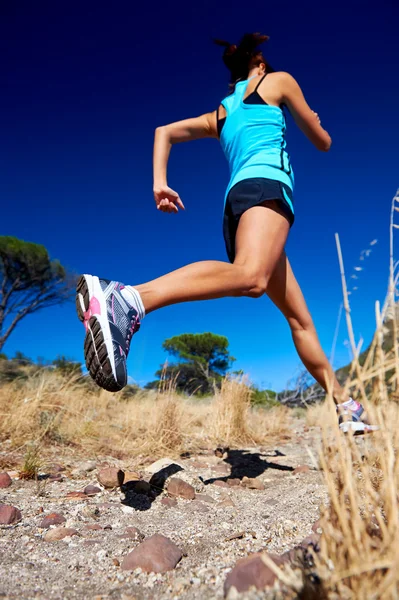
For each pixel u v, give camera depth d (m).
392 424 0.93
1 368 6.57
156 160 2.29
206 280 1.75
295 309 2.31
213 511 1.82
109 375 1.56
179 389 5.57
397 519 0.76
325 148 2.46
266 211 1.98
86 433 3.28
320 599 0.76
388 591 0.69
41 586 1.06
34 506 1.79
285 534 1.46
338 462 0.97
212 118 2.43
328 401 0.96
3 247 21.80
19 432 2.98
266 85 2.26
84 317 1.64
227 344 20.39
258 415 5.10
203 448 3.41
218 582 1.06
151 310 1.72
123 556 1.28
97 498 1.96
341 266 1.00
